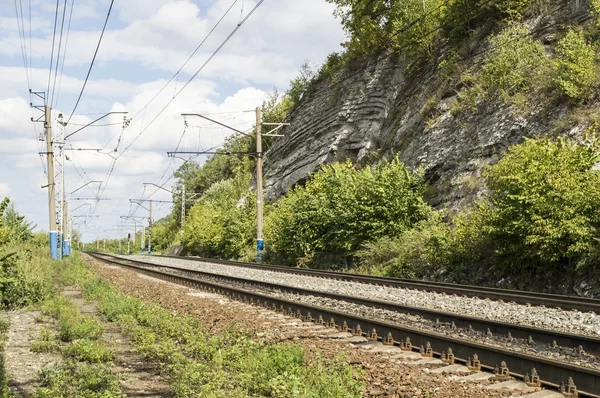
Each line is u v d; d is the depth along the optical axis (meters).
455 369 9.00
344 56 51.94
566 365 7.80
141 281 25.78
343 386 7.74
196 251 69.56
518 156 20.80
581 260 17.09
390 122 41.00
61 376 8.29
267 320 13.86
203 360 9.76
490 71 29.48
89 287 21.39
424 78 38.59
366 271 27.78
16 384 8.48
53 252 39.84
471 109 30.39
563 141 20.14
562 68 25.39
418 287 19.53
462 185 27.58
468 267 22.64
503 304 15.05
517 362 8.59
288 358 9.02
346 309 15.50
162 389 8.30
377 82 44.69
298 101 60.56
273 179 55.34
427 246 24.27
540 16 31.33
